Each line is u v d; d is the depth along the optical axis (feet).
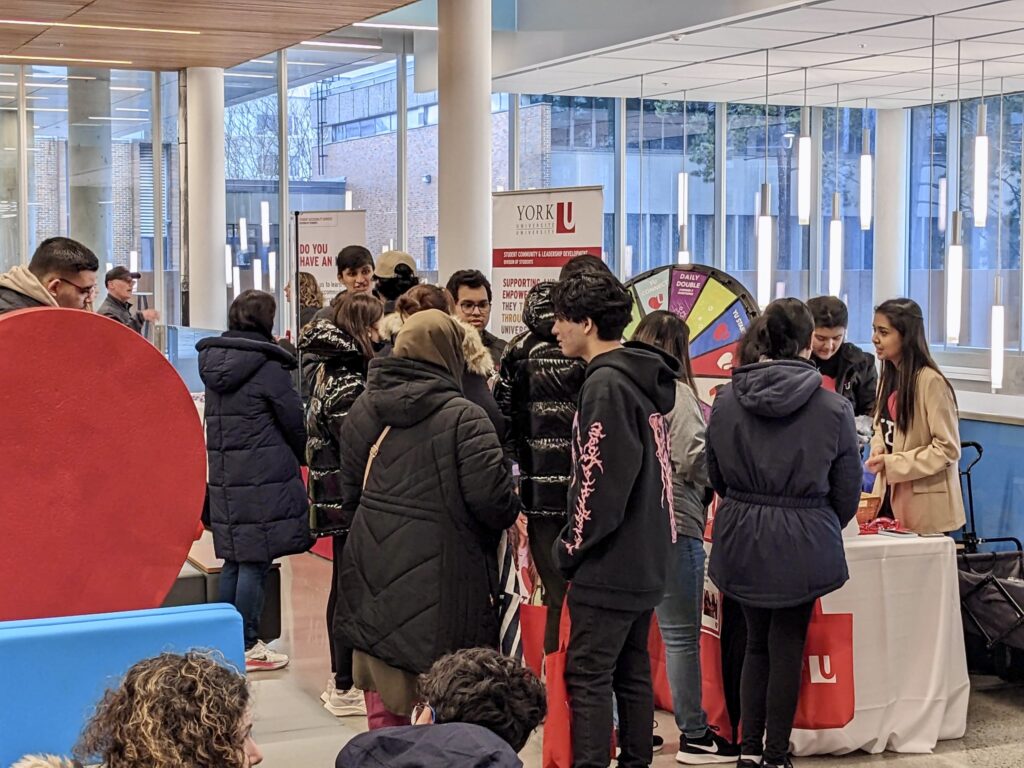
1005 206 39.93
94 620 8.52
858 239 45.93
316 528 15.44
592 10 32.40
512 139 42.70
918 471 15.19
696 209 45.03
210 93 38.96
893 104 42.96
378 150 42.27
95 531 8.93
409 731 7.47
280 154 41.63
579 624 11.62
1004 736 15.01
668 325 13.94
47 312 8.64
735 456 12.98
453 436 11.51
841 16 27.22
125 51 34.86
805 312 13.10
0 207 41.37
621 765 12.13
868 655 14.30
